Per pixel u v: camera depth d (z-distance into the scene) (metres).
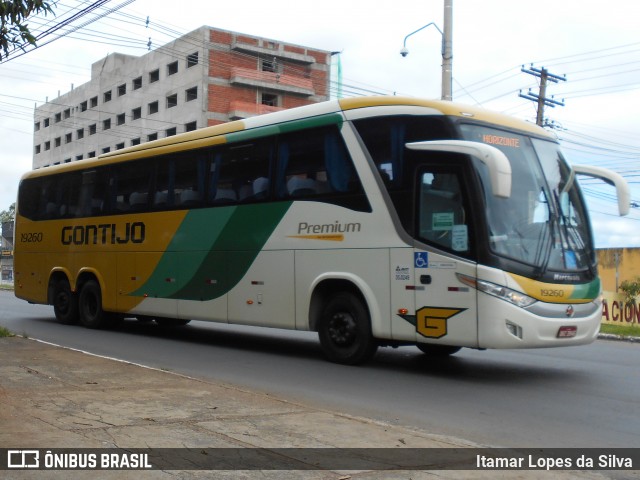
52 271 16.72
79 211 16.00
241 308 11.83
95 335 14.63
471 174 9.00
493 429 6.84
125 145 68.44
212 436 5.88
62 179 16.70
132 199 14.42
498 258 8.81
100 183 15.41
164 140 13.85
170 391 7.82
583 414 7.53
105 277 15.05
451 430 6.79
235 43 59.84
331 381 9.26
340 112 10.52
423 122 9.53
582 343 9.46
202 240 12.65
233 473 4.91
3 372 8.85
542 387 9.05
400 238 9.62
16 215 18.20
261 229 11.54
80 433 5.83
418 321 9.38
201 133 13.02
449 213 9.17
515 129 9.91
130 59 72.81
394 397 8.28
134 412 6.71
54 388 7.85
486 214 8.91
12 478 4.65
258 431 6.11
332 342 10.60
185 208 13.07
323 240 10.55
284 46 62.84
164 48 63.22
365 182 10.09
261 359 11.23
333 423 6.50
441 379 9.52
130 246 14.38
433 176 9.39
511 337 8.70
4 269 60.78
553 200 9.70
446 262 9.12
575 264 9.53
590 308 9.54
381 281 9.80
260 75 60.50
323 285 10.64
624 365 11.13
